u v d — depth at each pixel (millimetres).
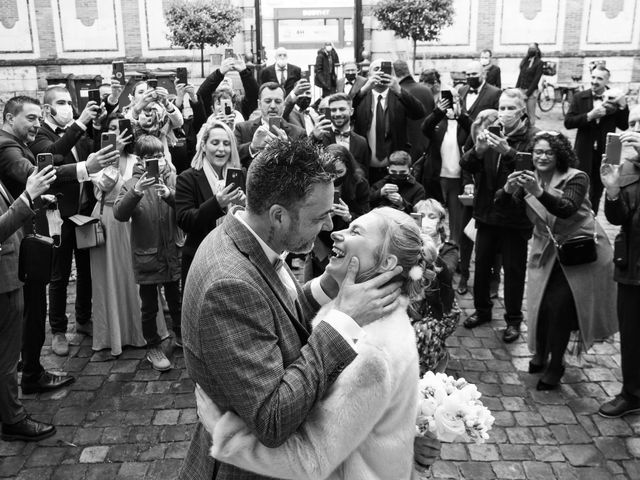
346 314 1691
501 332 5250
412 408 1778
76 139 4637
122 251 4781
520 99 4973
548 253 4328
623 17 15203
